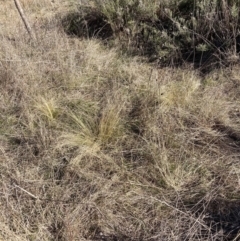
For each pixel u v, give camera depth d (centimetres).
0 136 316
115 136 304
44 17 545
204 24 391
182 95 334
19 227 242
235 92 341
